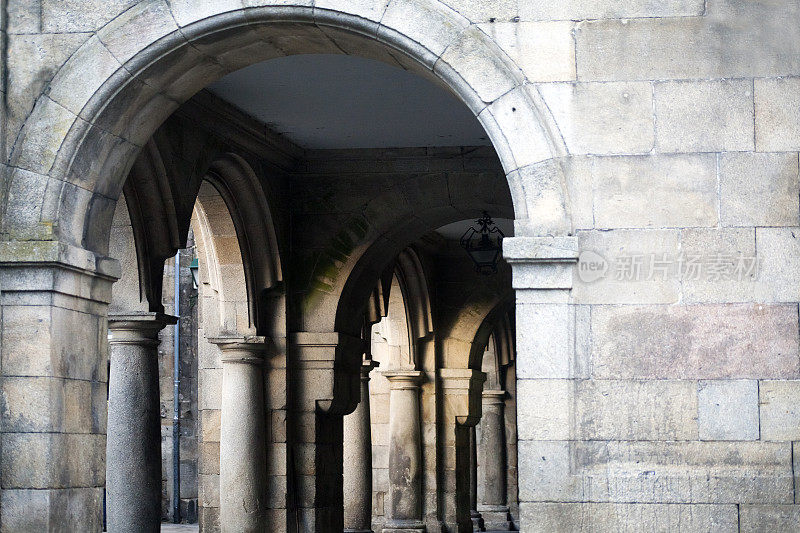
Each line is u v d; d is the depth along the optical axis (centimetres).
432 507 2116
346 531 1881
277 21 941
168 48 951
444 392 2186
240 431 1505
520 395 870
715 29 883
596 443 862
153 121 1016
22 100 953
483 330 2247
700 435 856
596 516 855
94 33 954
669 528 850
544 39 897
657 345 866
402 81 1295
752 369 858
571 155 884
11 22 959
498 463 2819
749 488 848
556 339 871
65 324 949
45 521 912
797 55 876
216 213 1493
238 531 1489
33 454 919
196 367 2859
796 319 858
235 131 1404
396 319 2105
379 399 2319
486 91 898
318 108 1394
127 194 1265
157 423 1323
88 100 948
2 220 939
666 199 875
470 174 1580
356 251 1582
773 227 866
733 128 875
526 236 877
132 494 1292
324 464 1589
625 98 886
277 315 1552
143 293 1297
